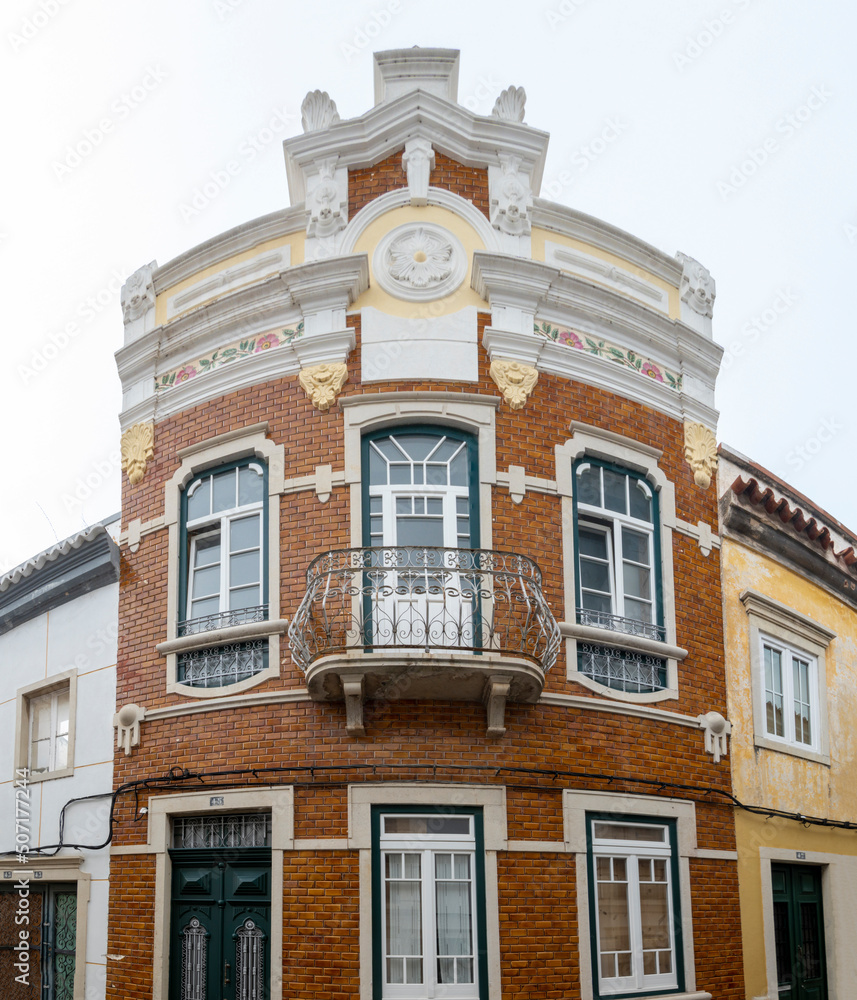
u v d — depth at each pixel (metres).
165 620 12.79
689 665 12.98
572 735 11.69
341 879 10.85
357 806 10.98
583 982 11.00
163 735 12.28
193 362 13.64
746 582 14.22
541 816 11.29
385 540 11.95
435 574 11.02
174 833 12.12
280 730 11.45
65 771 13.66
